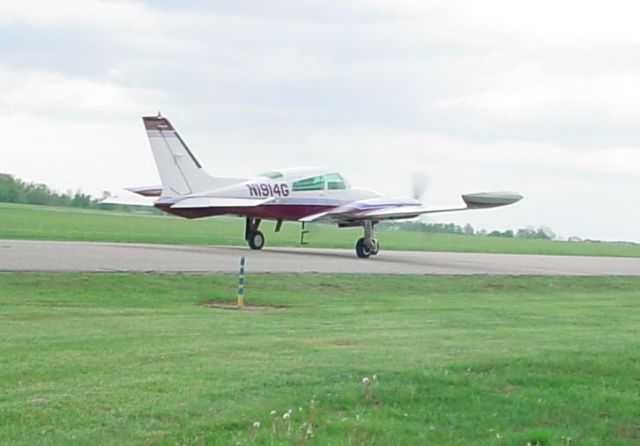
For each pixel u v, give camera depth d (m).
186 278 30.52
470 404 13.61
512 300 32.12
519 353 17.38
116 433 11.34
